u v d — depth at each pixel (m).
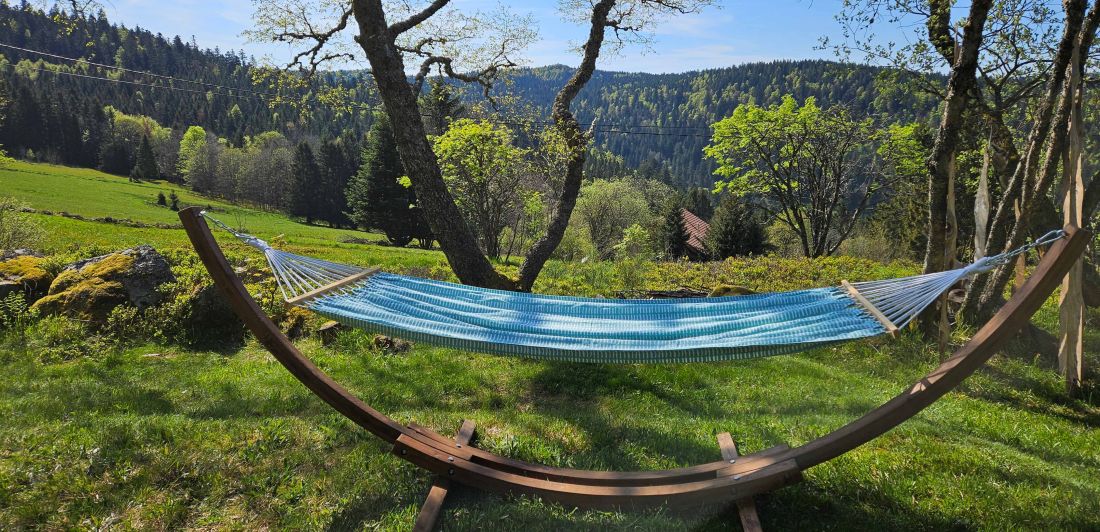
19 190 57.16
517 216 31.23
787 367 7.15
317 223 72.31
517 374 6.44
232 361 6.90
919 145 24.42
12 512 3.34
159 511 3.42
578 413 5.32
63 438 4.21
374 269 4.13
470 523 3.42
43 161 91.81
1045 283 2.85
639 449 4.52
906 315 3.17
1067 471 4.49
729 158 27.56
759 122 25.55
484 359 6.93
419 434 3.89
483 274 8.19
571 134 9.28
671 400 5.89
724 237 35.50
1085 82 9.12
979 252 5.98
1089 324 9.05
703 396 6.02
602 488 3.54
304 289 3.73
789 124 25.42
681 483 3.63
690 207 71.88
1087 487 4.13
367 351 7.13
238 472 3.90
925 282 3.27
